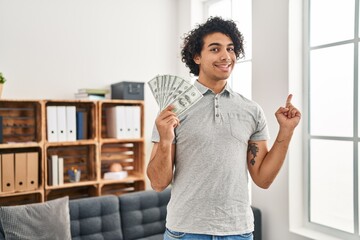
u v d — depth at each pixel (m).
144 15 3.57
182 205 1.15
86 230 2.55
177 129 1.18
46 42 3.04
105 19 3.34
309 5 2.56
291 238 2.52
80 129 2.99
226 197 1.13
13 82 2.90
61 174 2.88
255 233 2.64
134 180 3.22
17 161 2.67
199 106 1.21
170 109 1.14
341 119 2.38
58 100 2.83
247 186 1.21
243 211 1.17
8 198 2.88
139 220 2.79
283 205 2.58
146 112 3.58
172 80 1.17
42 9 3.02
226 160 1.14
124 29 3.45
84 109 3.18
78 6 3.19
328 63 2.45
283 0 2.54
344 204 2.37
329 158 2.46
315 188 2.56
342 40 2.36
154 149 1.25
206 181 1.13
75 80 3.18
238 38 1.28
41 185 2.77
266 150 1.32
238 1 3.28
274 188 2.65
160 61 3.68
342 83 2.36
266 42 2.69
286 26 2.52
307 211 2.59
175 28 3.77
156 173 1.16
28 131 2.97
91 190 3.15
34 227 2.29
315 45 2.53
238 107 1.23
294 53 2.54
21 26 2.93
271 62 2.65
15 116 2.92
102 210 2.66
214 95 1.24
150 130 3.61
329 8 2.44
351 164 2.32
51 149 3.08
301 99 2.58
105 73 3.34
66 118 2.89
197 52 1.29
